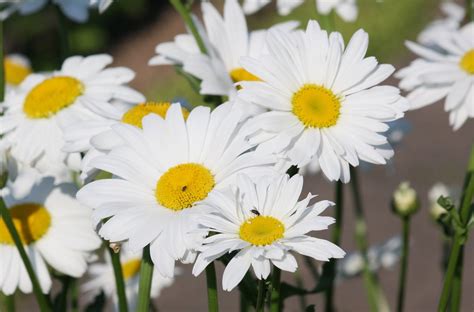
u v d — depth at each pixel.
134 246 0.92
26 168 1.09
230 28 1.13
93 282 1.27
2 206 1.00
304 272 1.99
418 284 2.32
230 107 0.96
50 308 1.07
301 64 0.96
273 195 0.92
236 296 2.20
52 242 1.07
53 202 1.08
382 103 0.95
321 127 0.95
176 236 0.92
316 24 0.97
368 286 1.21
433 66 1.11
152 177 0.96
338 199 1.14
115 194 0.95
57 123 1.08
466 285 2.27
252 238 0.90
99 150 0.98
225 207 0.92
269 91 0.95
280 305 1.04
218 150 0.95
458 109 1.09
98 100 1.07
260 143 0.95
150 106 1.03
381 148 0.96
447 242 1.15
